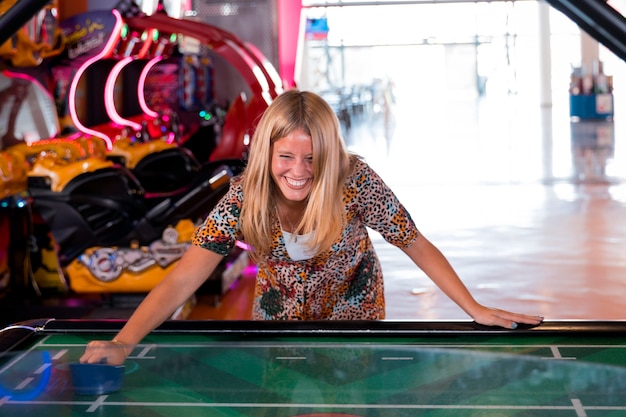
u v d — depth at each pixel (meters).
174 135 8.08
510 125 19.64
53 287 5.83
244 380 2.02
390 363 2.11
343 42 31.00
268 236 2.63
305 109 2.46
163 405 1.89
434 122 21.17
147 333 2.38
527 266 6.75
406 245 2.74
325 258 2.73
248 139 7.52
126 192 5.68
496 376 2.02
